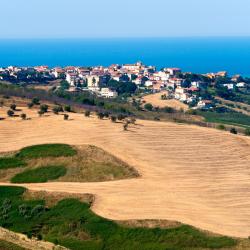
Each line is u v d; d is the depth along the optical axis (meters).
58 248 192.00
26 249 176.75
